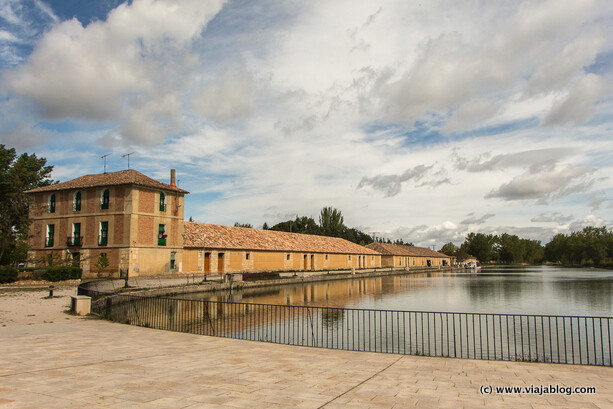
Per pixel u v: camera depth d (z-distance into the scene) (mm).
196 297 33812
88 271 41812
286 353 11586
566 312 28359
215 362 10203
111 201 41719
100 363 9773
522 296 39375
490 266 161250
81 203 43625
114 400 6973
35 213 45406
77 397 7098
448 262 147000
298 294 39375
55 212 44969
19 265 45656
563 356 15750
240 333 18391
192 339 13492
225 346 12430
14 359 10016
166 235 44094
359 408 6883
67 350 11219
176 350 11609
